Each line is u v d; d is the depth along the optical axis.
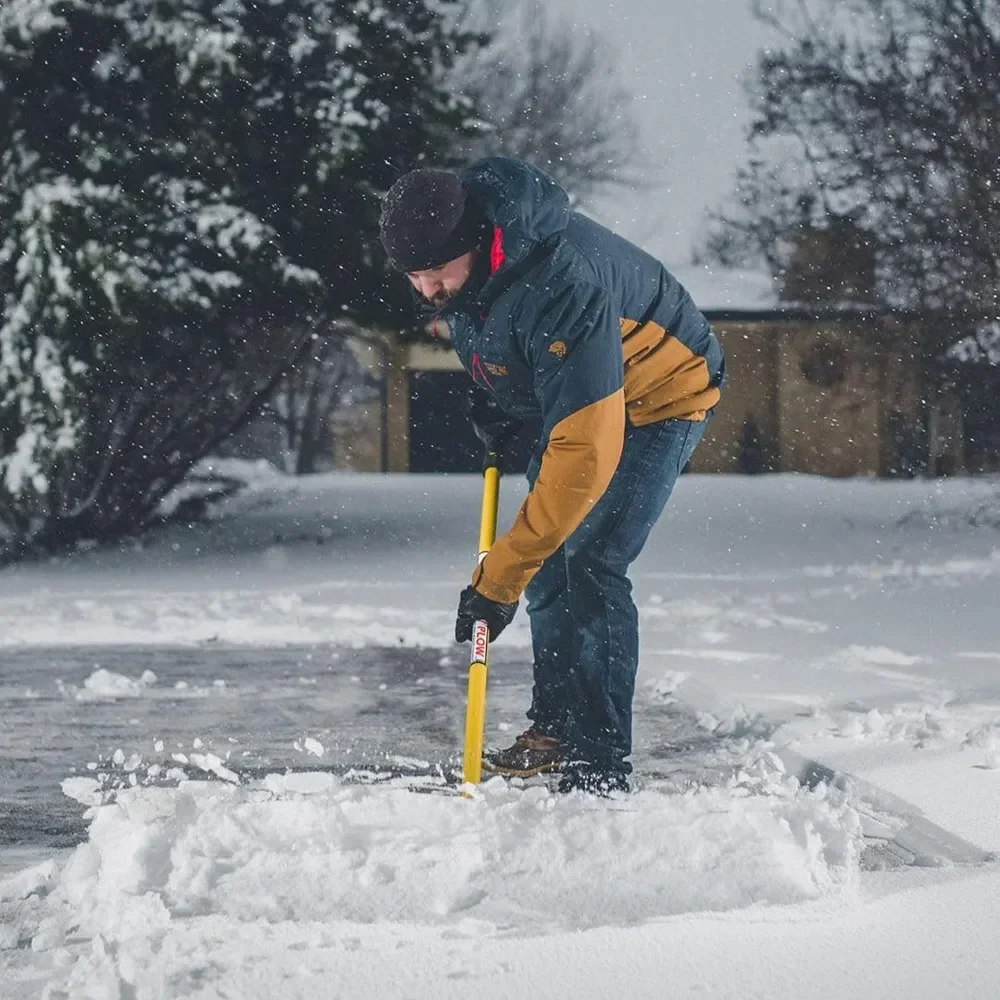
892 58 16.86
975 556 13.20
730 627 8.04
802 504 18.81
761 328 30.38
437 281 3.58
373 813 3.28
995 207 16.25
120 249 13.20
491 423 4.18
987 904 2.97
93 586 11.27
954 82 16.34
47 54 13.43
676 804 3.36
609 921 2.83
